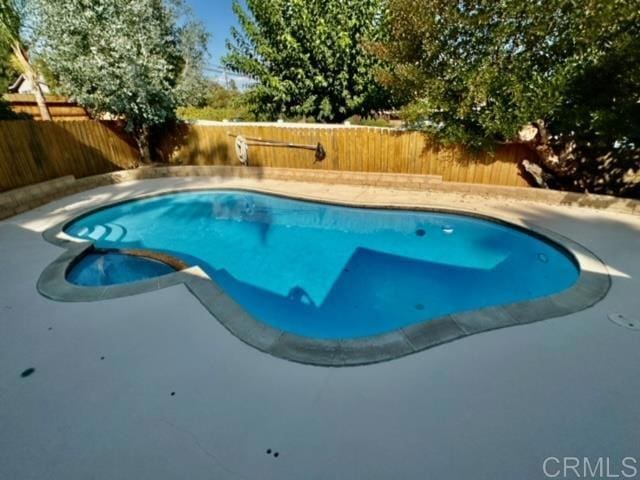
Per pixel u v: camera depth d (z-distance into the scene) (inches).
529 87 240.1
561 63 236.8
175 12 467.8
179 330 128.9
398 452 80.7
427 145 335.3
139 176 414.9
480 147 305.3
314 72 435.5
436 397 96.8
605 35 205.6
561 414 91.0
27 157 317.1
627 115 223.9
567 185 297.6
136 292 155.3
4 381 104.9
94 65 356.2
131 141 443.5
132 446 83.3
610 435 84.9
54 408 94.7
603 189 282.8
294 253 259.8
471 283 213.8
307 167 401.7
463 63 267.0
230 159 447.5
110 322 134.3
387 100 436.5
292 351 116.3
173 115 442.6
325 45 402.9
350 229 303.1
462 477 74.8
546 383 101.5
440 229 287.0
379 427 87.4
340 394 98.4
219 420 90.2
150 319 135.9
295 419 90.3
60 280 168.6
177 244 277.6
